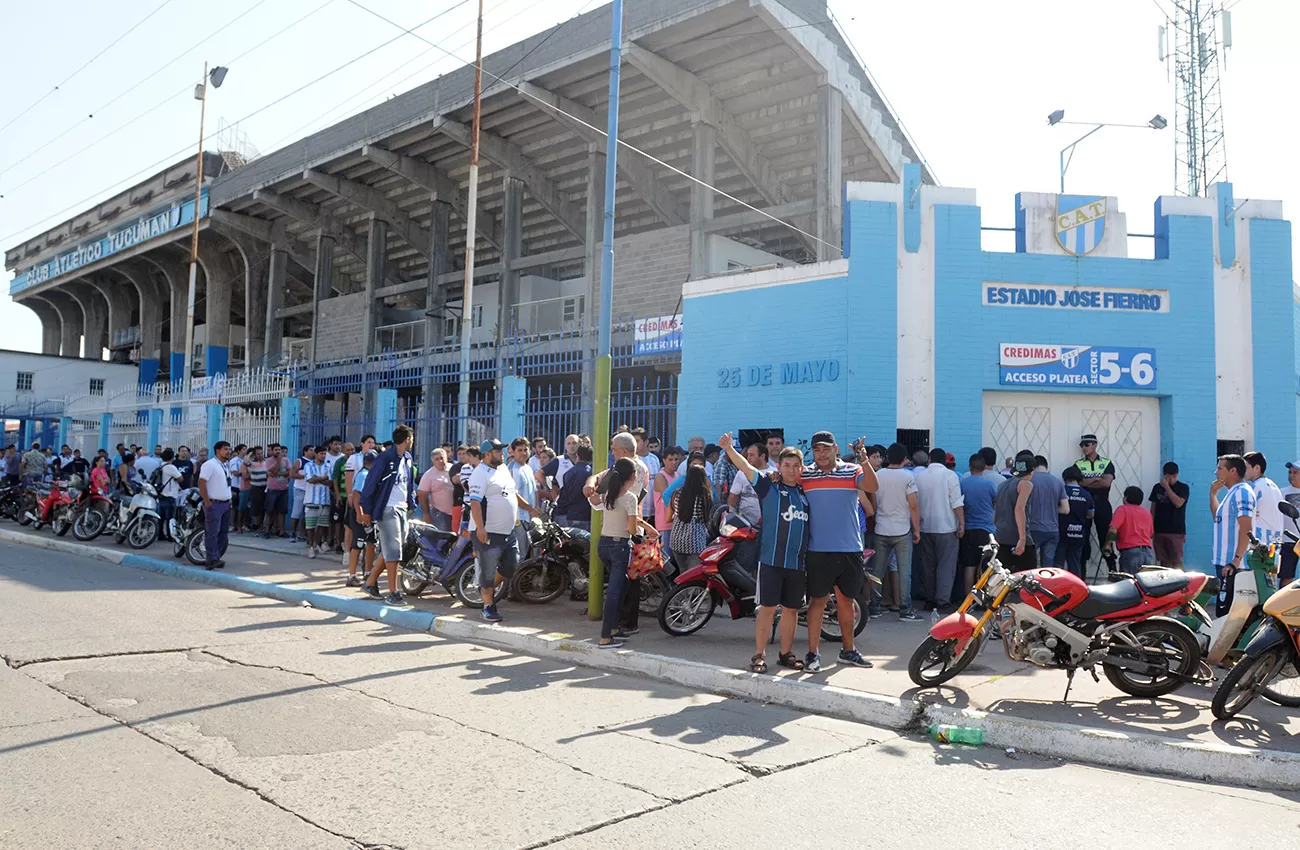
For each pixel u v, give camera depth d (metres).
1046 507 10.22
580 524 10.80
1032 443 12.41
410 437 10.45
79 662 7.06
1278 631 5.91
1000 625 6.73
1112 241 12.48
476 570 9.45
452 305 34.97
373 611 9.80
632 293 27.50
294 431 19.97
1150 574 6.71
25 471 20.64
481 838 3.98
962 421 12.18
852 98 25.33
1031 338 12.31
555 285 31.06
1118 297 12.41
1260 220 12.60
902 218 12.53
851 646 7.59
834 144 24.12
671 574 9.52
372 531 11.12
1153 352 12.31
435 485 11.26
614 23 9.73
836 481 7.28
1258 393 12.34
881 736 5.87
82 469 19.00
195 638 8.16
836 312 12.63
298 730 5.46
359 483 11.45
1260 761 5.13
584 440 11.06
